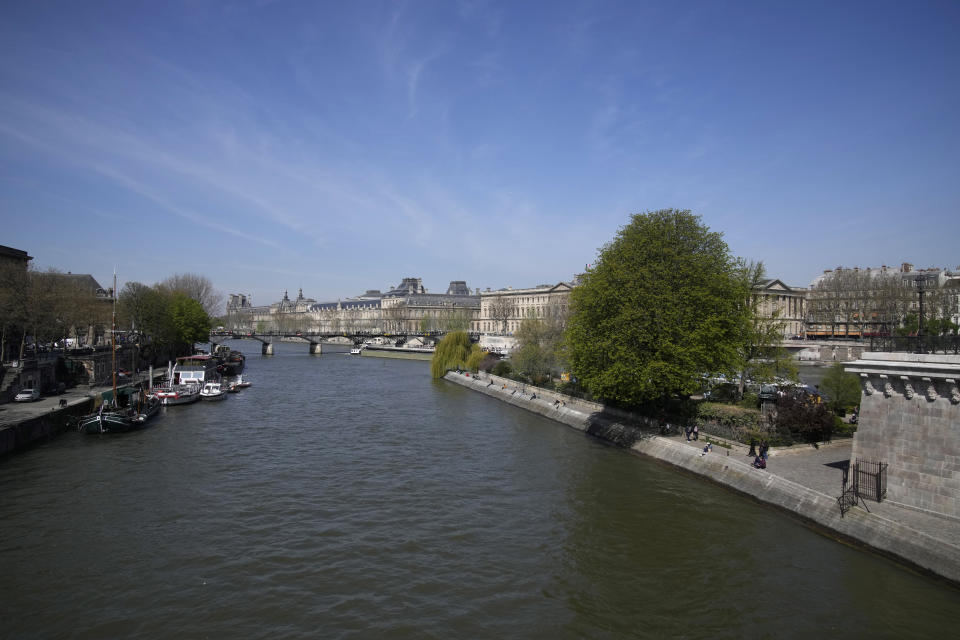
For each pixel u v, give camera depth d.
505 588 26.59
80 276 123.69
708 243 51.06
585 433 58.88
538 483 41.41
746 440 43.78
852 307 146.38
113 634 22.97
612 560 29.17
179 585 26.77
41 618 24.02
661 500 37.41
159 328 105.88
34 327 75.69
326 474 43.62
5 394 62.34
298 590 26.34
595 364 51.12
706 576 27.42
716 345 47.38
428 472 44.22
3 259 85.12
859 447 31.36
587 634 23.05
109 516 34.91
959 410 27.09
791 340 139.25
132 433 58.06
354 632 23.16
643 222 51.12
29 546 30.67
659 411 54.28
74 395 70.94
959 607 23.83
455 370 112.75
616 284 49.44
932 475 28.06
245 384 95.31
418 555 29.89
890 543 27.47
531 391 79.31
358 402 80.50
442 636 22.92
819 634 22.75
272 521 34.28
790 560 28.53
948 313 115.81
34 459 47.47
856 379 54.75
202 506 36.66
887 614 23.77
